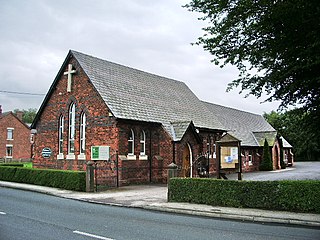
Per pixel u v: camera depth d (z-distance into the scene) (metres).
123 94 25.50
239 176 16.98
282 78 13.30
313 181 12.56
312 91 14.38
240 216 11.91
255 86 14.60
